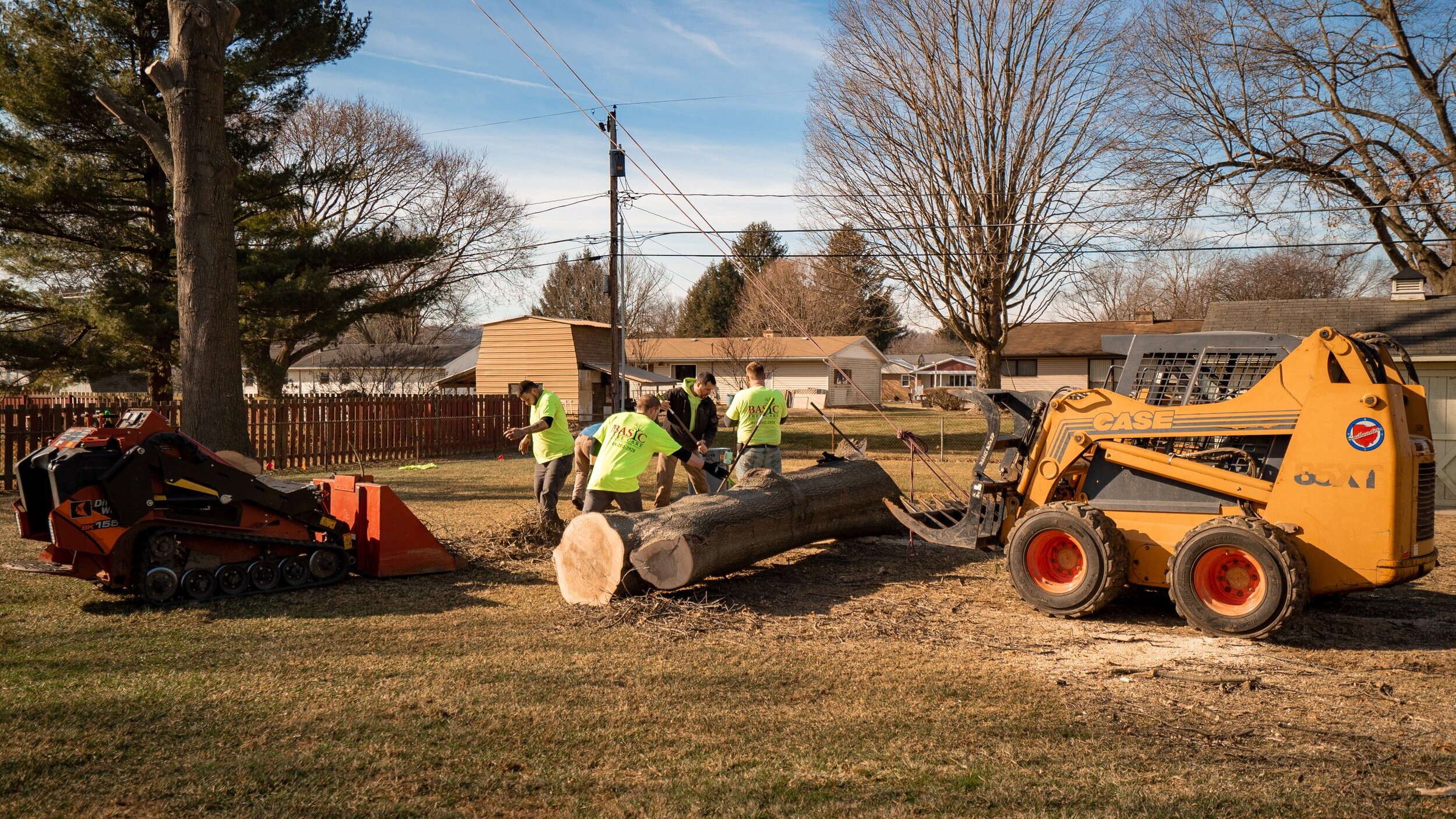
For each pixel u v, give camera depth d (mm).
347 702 4812
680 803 3689
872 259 34406
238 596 7188
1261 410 6477
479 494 14516
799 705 4891
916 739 4402
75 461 6574
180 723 4477
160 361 19547
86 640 5922
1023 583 7062
